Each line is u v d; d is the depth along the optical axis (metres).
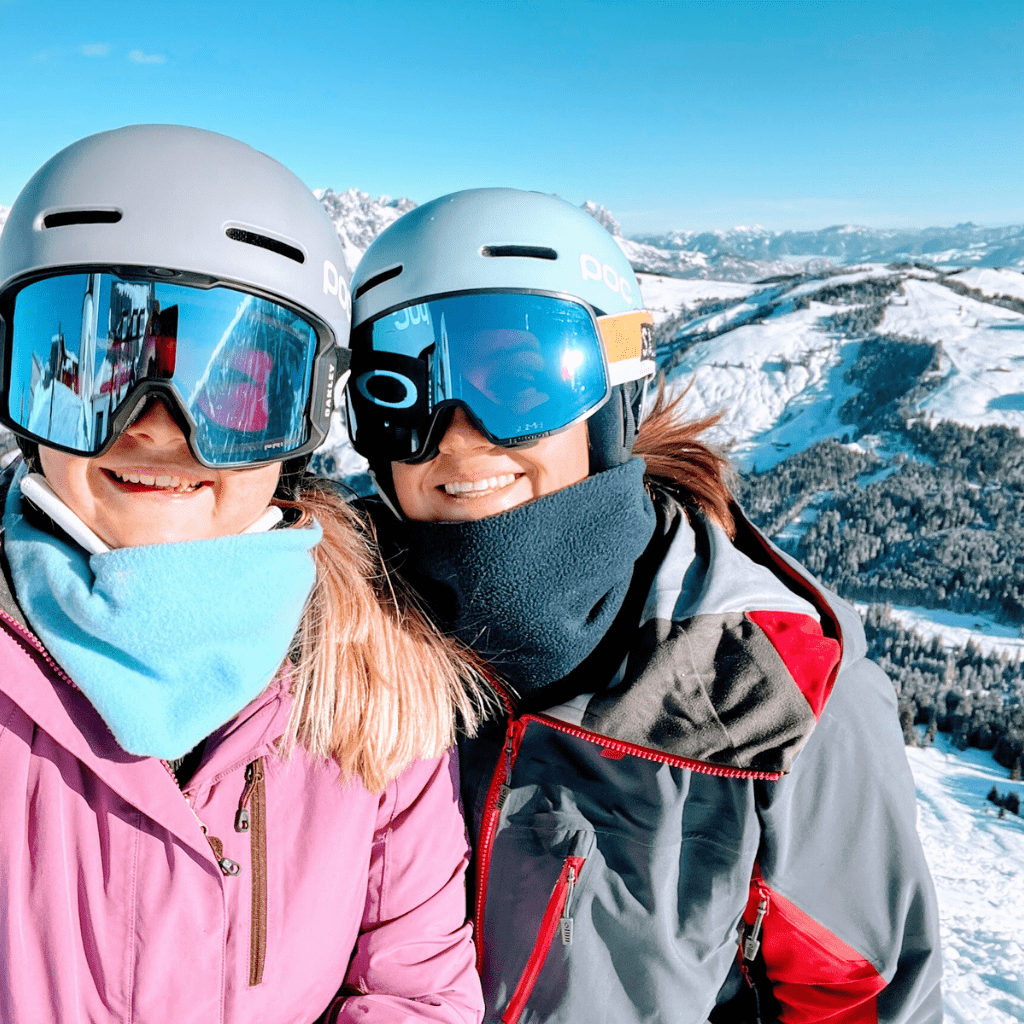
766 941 1.77
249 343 1.27
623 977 1.67
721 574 1.66
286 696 1.34
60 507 1.19
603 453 1.73
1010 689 79.69
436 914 1.48
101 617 1.10
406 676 1.48
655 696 1.56
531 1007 1.71
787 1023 1.85
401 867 1.47
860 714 1.62
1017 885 42.22
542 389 1.58
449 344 1.61
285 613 1.26
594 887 1.66
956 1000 21.14
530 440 1.57
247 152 1.35
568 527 1.59
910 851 1.61
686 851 1.64
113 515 1.21
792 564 1.77
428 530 1.62
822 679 1.49
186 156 1.27
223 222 1.26
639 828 1.63
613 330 1.72
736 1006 1.97
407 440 1.65
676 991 1.65
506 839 1.77
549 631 1.64
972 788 61.34
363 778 1.39
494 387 1.58
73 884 1.14
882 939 1.66
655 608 1.62
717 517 1.90
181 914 1.18
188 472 1.23
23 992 1.08
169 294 1.22
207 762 1.25
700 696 1.54
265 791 1.31
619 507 1.63
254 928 1.25
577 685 1.76
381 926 1.45
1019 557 106.81
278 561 1.23
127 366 1.19
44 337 1.23
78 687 1.14
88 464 1.21
